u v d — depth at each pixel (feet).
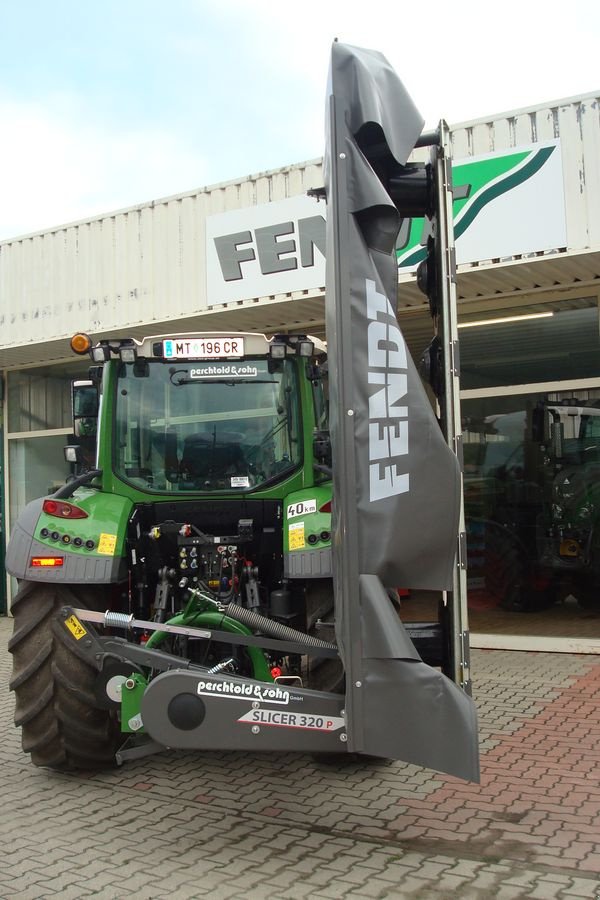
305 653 12.09
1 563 35.63
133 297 28.94
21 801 13.28
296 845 11.32
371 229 10.18
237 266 26.63
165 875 10.47
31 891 10.09
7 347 32.14
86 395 16.20
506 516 27.07
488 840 11.32
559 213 21.17
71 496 14.90
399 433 9.96
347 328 9.90
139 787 13.82
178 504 15.05
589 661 22.50
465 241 22.31
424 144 11.35
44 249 31.30
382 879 10.20
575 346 24.86
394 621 9.70
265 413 15.24
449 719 9.49
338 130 10.11
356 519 9.73
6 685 22.08
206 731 10.77
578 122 21.02
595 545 25.91
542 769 14.19
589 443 25.29
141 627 12.63
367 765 14.70
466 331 26.78
